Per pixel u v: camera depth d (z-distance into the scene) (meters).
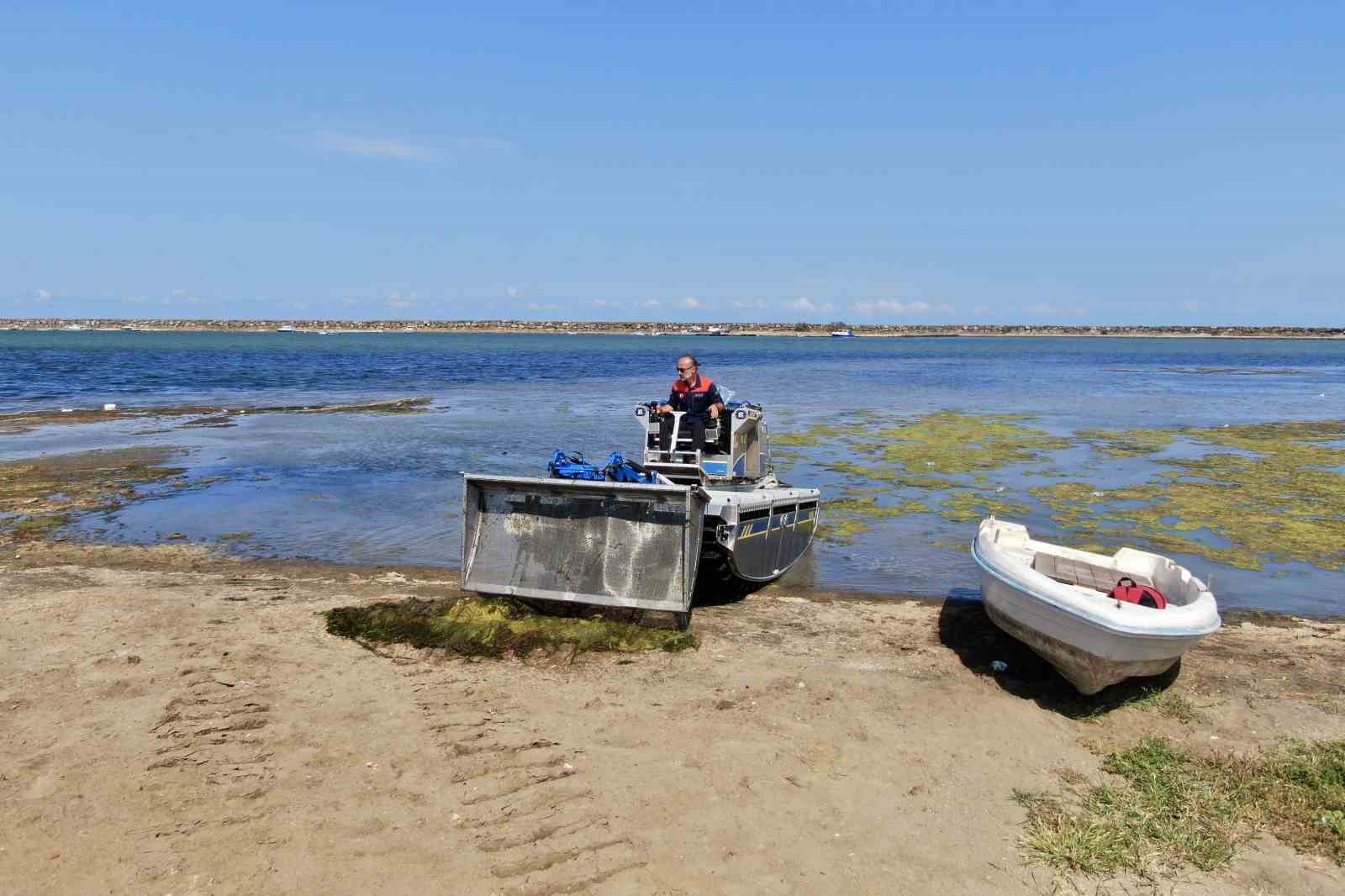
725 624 9.35
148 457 19.97
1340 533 14.09
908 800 5.79
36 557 11.58
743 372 59.25
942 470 19.69
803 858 5.10
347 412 30.56
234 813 5.34
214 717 6.58
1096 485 18.03
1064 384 49.44
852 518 14.80
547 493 8.77
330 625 8.58
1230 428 28.11
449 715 6.74
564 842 5.15
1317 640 9.20
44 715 6.54
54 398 33.56
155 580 10.52
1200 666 8.38
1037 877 5.05
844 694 7.40
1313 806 5.79
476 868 4.88
